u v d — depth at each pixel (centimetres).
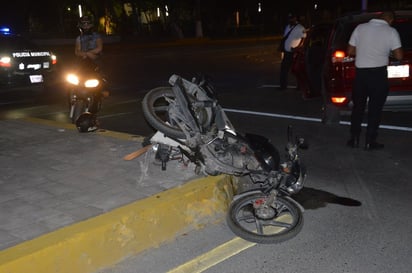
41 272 374
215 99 545
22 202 475
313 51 1005
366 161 668
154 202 457
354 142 730
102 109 1061
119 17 4388
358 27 696
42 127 774
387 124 862
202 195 489
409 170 629
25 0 3203
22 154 630
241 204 456
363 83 694
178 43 3469
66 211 451
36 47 1216
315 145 747
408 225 472
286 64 1236
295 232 437
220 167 495
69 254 389
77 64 818
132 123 923
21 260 364
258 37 4188
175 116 527
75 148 652
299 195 550
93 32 891
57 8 3781
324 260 409
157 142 543
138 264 408
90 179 534
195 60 2259
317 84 1009
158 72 1784
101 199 477
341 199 539
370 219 487
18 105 1128
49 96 1241
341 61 806
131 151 633
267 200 445
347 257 413
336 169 638
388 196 546
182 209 468
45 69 1210
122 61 2280
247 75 1633
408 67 793
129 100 1170
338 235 453
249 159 489
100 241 407
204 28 4431
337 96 815
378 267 397
